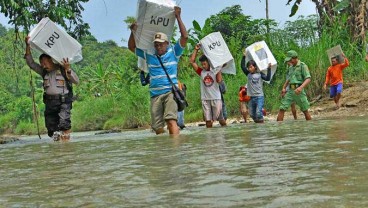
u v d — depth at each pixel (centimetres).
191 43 1852
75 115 2441
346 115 933
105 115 2336
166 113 621
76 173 231
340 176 166
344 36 1459
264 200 135
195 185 170
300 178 169
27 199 166
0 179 228
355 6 1443
